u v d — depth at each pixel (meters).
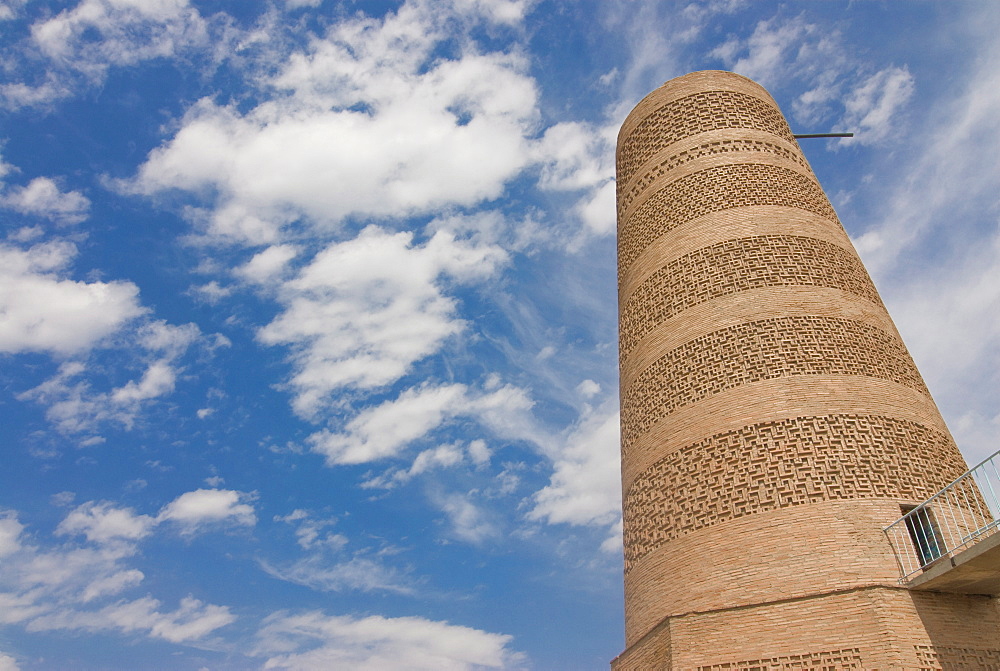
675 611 17.12
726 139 24.62
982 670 14.49
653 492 19.20
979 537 16.62
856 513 16.41
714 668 15.38
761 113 25.73
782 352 19.31
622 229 25.69
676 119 25.72
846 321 20.09
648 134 26.22
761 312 20.17
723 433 18.52
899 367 19.73
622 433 21.94
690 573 17.27
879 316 20.88
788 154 24.73
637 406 21.20
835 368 18.95
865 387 18.69
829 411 18.08
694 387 19.77
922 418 18.69
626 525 20.28
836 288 20.86
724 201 23.00
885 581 15.40
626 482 20.80
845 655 14.38
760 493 17.27
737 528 17.08
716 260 21.69
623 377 22.75
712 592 16.64
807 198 23.39
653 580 18.11
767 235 21.89
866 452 17.44
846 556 15.82
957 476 17.89
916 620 14.57
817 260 21.42
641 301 22.86
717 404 19.06
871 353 19.59
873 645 14.22
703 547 17.34
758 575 16.25
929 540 16.28
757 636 15.29
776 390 18.62
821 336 19.62
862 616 14.57
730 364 19.53
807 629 14.92
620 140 27.78
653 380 20.94
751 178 23.48
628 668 18.11
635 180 25.80
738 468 17.83
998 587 14.84
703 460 18.45
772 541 16.52
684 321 21.14
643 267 23.47
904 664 13.91
